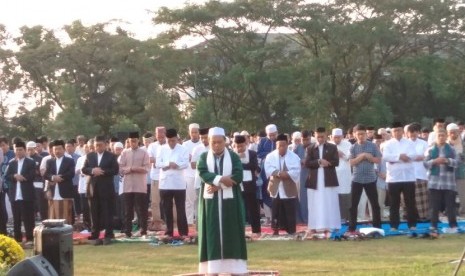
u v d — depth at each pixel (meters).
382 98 48.50
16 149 16.08
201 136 15.80
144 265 12.38
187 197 18.02
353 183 15.77
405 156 15.65
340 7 45.28
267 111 48.03
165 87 45.56
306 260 12.38
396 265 11.50
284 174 15.70
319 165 15.70
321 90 44.25
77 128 39.34
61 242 8.42
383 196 18.11
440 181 15.25
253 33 46.97
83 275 11.59
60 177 16.05
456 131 17.59
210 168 10.79
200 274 10.91
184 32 47.38
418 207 17.50
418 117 49.66
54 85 43.34
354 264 11.77
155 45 43.88
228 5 45.59
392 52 46.59
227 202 10.70
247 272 10.83
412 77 47.31
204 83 47.09
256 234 15.88
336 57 45.16
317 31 44.28
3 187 16.53
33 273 7.72
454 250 13.09
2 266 8.53
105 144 16.17
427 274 10.52
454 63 48.53
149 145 18.56
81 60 42.78
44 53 42.53
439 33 45.88
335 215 15.77
